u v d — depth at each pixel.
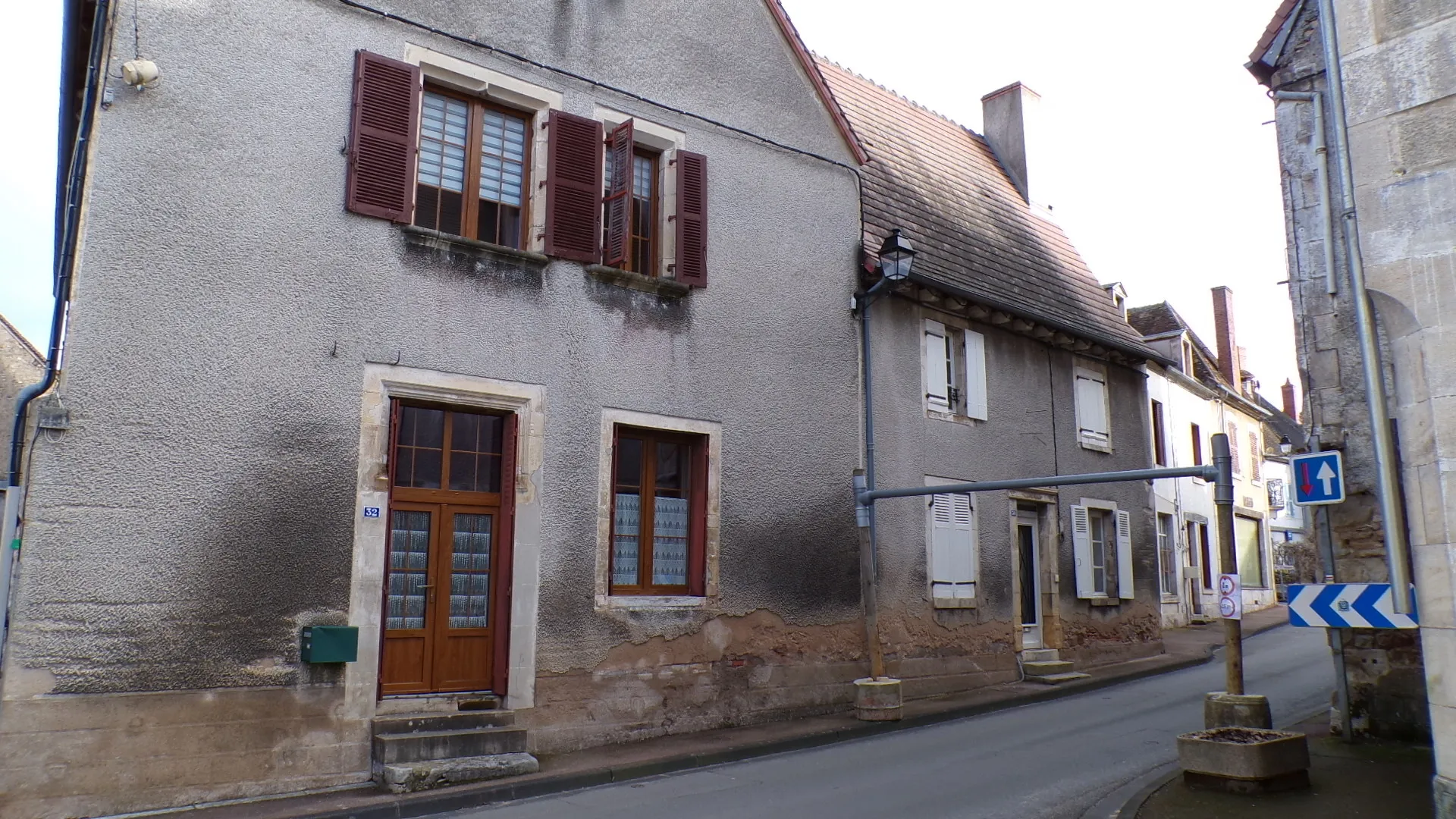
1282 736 7.91
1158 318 25.59
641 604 10.57
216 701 7.93
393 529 9.27
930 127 19.44
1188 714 11.93
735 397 11.73
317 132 9.04
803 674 11.95
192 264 8.23
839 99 17.02
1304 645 19.33
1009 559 15.44
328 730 8.41
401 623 9.23
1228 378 30.75
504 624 9.65
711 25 12.32
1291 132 10.65
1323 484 8.28
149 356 7.94
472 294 9.77
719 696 11.09
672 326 11.27
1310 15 10.59
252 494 8.28
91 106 8.10
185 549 7.93
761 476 11.85
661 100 11.63
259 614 8.20
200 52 8.48
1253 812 7.08
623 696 10.29
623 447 10.98
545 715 9.68
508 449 9.93
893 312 14.00
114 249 7.88
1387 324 6.13
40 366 18.00
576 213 10.55
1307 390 10.27
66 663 7.36
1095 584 17.70
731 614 11.34
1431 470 5.79
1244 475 29.39
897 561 13.48
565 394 10.28
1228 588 8.70
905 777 8.78
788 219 12.68
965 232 16.64
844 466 12.77
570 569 10.08
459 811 7.81
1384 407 6.46
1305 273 10.40
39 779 7.16
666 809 7.69
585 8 11.10
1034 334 16.59
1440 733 5.68
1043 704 13.30
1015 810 7.56
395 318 9.25
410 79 9.58
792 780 8.72
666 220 11.58
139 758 7.55
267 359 8.50
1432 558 5.77
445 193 10.07
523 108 10.64
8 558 7.48
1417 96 5.98
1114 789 8.14
